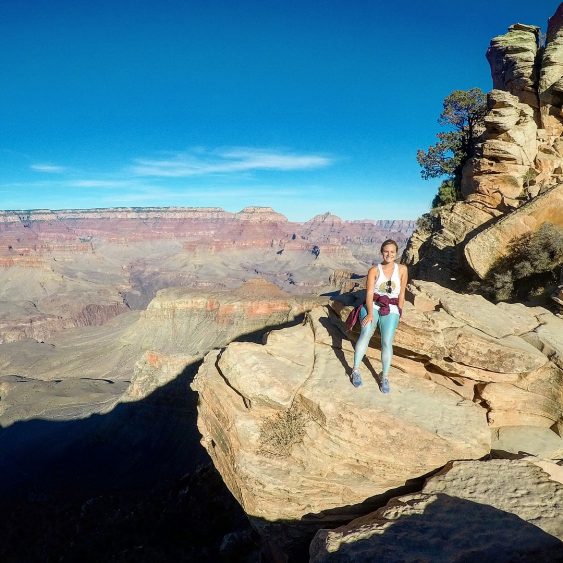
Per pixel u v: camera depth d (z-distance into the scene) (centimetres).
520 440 884
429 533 633
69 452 6688
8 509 5269
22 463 6538
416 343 936
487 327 969
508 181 2633
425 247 3188
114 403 7406
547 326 1047
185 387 6781
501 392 911
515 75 3441
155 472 5944
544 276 1797
